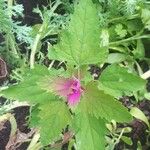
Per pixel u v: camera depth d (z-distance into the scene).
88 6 0.19
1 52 0.27
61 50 0.20
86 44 0.20
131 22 0.28
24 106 0.27
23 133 0.26
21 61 0.26
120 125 0.28
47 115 0.20
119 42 0.28
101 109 0.19
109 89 0.20
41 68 0.21
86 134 0.20
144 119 0.26
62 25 0.26
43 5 0.29
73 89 0.20
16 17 0.29
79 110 0.20
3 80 0.27
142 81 0.19
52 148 0.25
